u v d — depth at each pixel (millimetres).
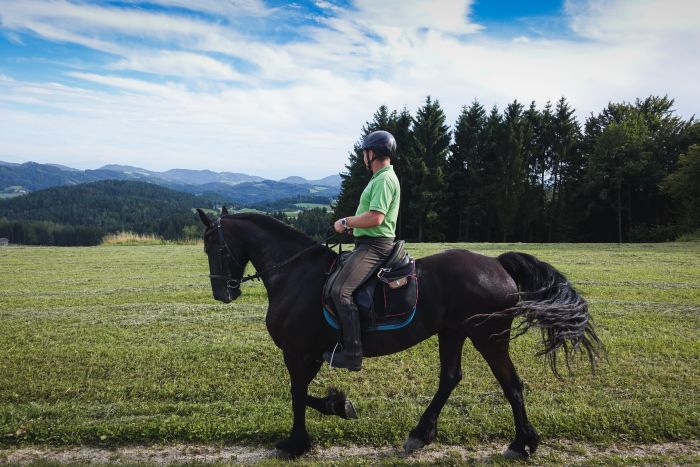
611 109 46250
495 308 3990
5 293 10805
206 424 4410
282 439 4250
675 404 4762
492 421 4480
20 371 5824
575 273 12859
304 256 4316
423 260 4254
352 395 5203
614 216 41594
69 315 8633
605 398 5004
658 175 37562
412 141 41281
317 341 4137
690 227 32750
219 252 4492
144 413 4738
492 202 40375
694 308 8781
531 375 5676
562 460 3949
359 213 4102
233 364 6043
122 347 6719
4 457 4043
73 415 4664
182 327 7805
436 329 4109
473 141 41219
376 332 3965
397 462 3916
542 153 44250
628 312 8500
